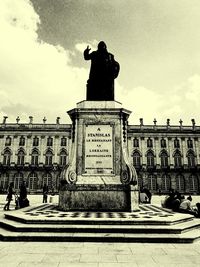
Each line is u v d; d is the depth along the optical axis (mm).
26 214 7859
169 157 56719
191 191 54844
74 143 9508
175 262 4379
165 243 5637
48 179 55219
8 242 5668
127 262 4359
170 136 57812
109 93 10547
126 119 10055
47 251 4969
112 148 9430
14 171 55375
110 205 8641
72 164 9195
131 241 5707
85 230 6133
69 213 8047
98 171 9180
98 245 5445
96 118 9734
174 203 9648
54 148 56750
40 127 57688
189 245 5484
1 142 56781
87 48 11414
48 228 6160
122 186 8805
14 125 58188
